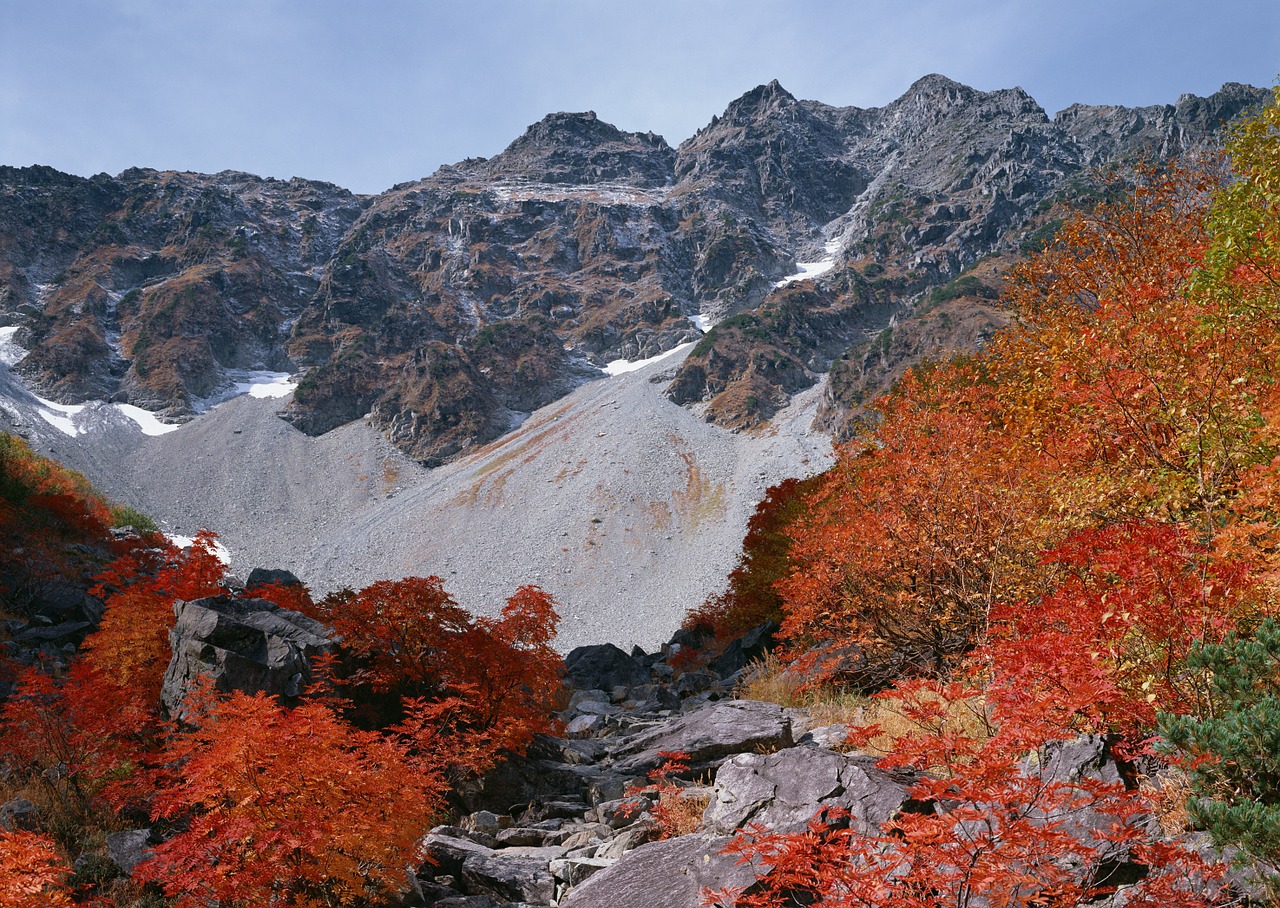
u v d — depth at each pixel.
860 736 6.09
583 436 194.12
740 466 171.88
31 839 6.33
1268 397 8.09
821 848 4.91
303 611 15.05
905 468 11.88
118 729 10.61
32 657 16.73
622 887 6.98
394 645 12.98
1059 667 5.72
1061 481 10.11
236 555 164.00
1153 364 9.10
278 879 7.07
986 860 4.45
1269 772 4.80
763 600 24.44
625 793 10.30
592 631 119.44
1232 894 4.54
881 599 12.67
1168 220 15.59
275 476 199.50
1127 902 4.68
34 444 187.50
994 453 11.43
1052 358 11.57
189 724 10.96
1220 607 6.12
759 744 11.20
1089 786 4.53
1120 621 6.30
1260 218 10.08
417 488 191.62
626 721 17.11
